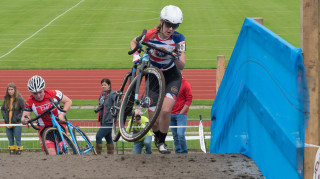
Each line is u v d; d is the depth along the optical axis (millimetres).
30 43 36281
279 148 4008
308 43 3543
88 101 22062
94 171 4352
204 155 4852
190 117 18031
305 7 3549
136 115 5203
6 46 35406
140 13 45844
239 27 40156
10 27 41469
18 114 12836
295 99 3523
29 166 4520
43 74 28094
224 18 43562
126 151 13227
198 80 26266
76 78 27141
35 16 45469
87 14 46094
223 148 6723
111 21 43000
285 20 42375
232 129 6098
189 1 51500
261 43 4680
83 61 31031
